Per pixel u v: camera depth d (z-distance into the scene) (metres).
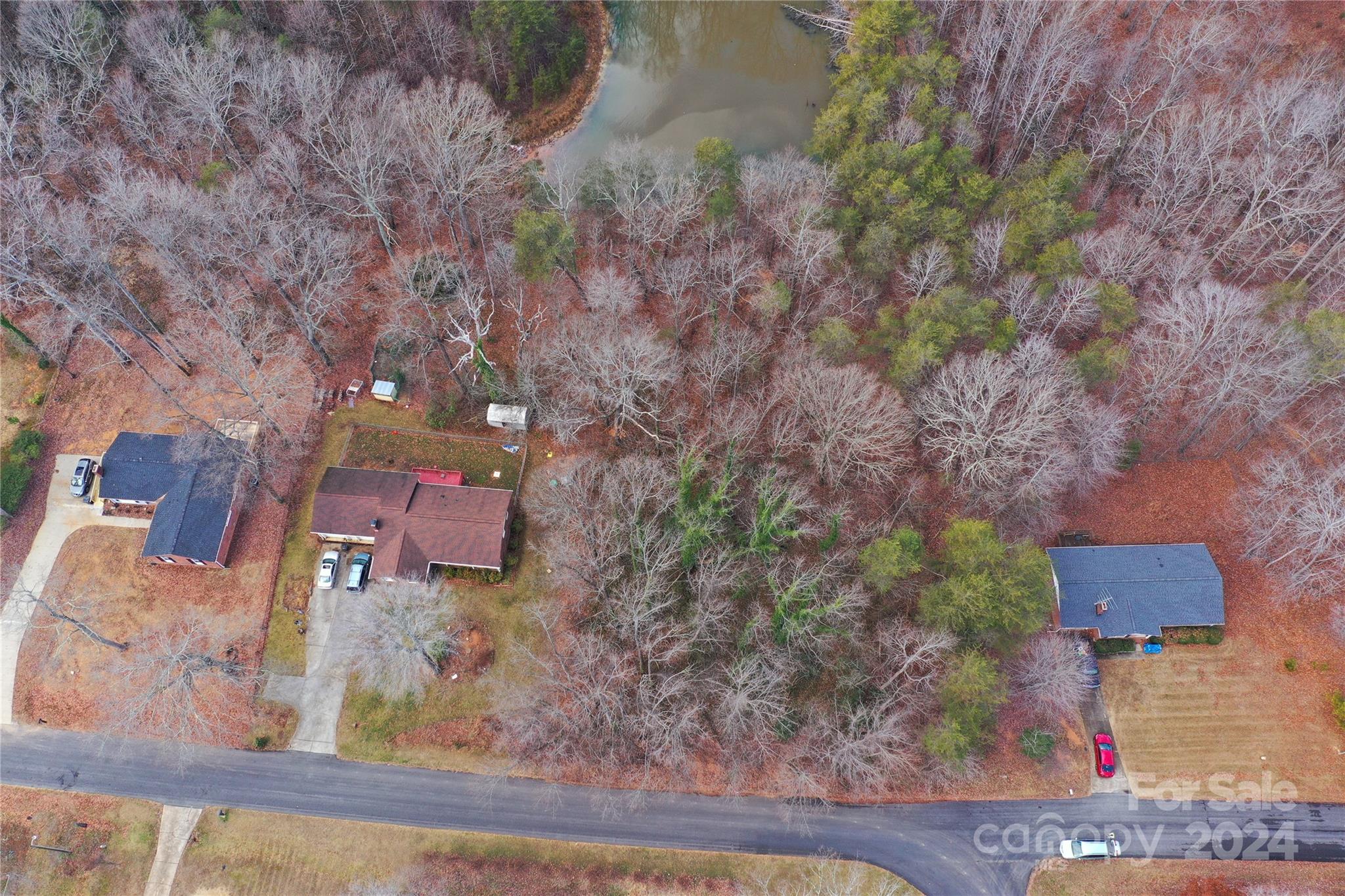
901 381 53.50
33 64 67.50
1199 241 64.25
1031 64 72.94
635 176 63.41
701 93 87.12
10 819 50.84
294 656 55.12
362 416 63.69
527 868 49.75
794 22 93.19
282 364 64.38
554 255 56.31
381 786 51.84
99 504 59.41
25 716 53.25
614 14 92.25
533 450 62.72
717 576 51.72
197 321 65.88
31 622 55.47
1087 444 54.03
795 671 51.06
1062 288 57.03
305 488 60.78
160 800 51.28
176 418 60.75
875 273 60.91
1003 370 51.19
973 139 67.62
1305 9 78.31
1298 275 66.19
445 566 57.41
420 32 76.06
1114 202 71.44
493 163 65.56
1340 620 54.53
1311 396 60.72
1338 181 64.50
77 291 65.19
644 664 52.66
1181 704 53.88
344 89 72.38
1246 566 57.53
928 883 49.75
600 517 54.78
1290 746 52.44
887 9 73.50
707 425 60.72
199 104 62.19
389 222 70.31
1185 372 55.88
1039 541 57.69
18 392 63.06
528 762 52.38
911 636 48.50
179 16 71.50
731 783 51.91
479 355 58.28
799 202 62.56
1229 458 61.12
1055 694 50.28
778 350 60.88
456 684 54.28
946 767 50.19
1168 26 80.25
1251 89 74.94
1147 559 56.03
